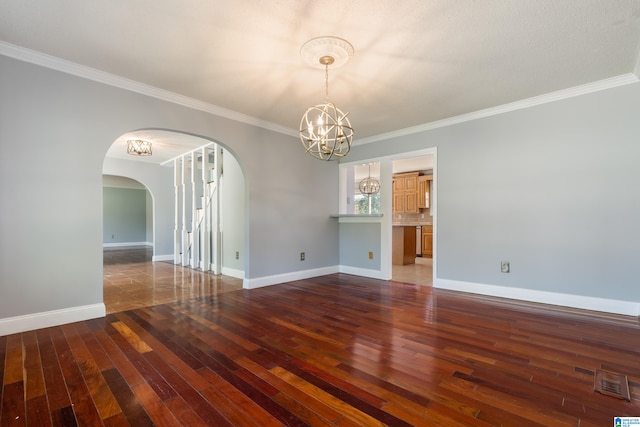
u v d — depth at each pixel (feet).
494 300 11.05
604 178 9.57
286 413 4.70
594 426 4.39
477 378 5.71
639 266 9.07
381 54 7.84
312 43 7.28
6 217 7.77
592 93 9.70
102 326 8.41
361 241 16.06
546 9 6.14
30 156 8.08
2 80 7.69
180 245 20.80
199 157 20.31
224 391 5.28
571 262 10.14
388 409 4.80
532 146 10.82
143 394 5.18
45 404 4.88
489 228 11.79
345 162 16.70
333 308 10.12
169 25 6.77
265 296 11.71
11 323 7.80
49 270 8.35
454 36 7.07
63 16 6.48
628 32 6.88
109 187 35.60
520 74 8.95
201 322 8.76
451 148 12.76
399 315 9.39
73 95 8.70
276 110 11.98
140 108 9.92
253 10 6.23
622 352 6.77
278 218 14.08
